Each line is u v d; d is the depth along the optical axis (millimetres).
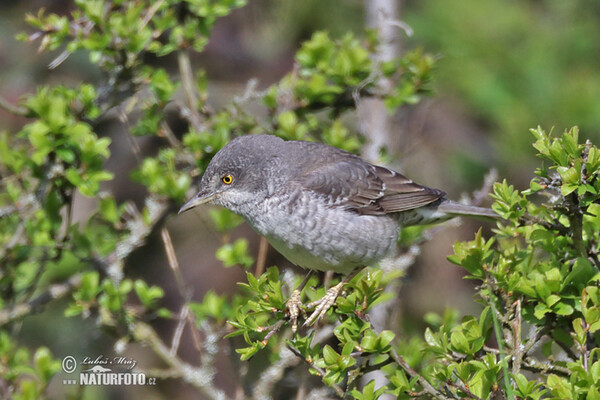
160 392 15195
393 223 10266
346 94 11344
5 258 10320
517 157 15250
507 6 15516
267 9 15844
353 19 15711
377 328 11352
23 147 10711
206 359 9875
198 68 16078
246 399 10047
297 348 7566
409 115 15594
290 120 10766
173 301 15930
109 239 10531
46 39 10062
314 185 9672
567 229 7750
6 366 9570
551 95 14883
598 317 7023
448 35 15250
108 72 10453
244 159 9750
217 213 10680
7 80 16094
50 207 10062
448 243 15844
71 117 9977
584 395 6535
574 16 15500
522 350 7543
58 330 14188
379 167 10438
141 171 10391
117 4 10562
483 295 7684
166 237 10391
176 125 15398
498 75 15211
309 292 9648
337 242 9695
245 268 10352
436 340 7738
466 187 16016
